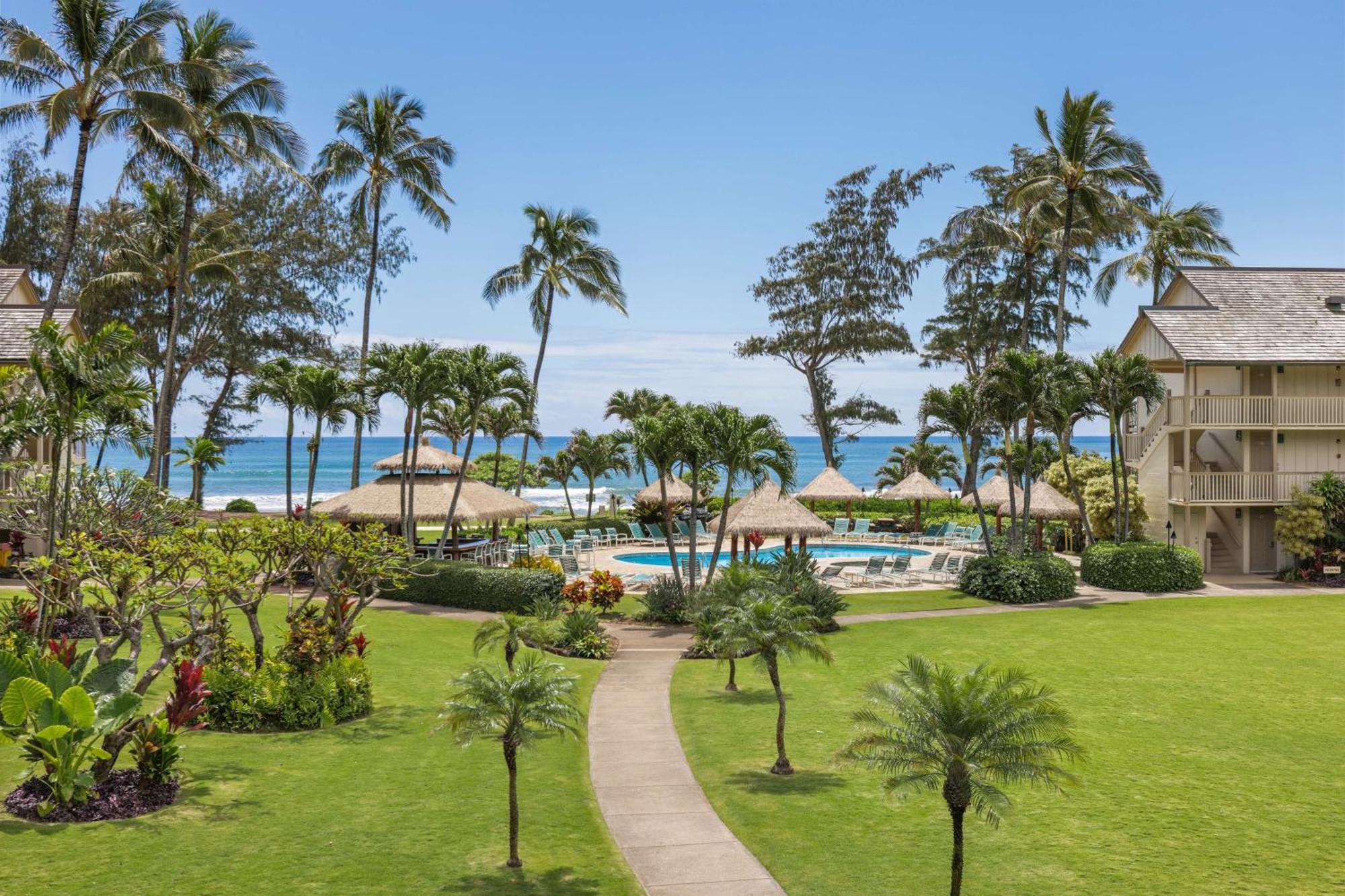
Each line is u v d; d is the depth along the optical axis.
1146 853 11.77
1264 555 38.12
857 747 10.28
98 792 12.39
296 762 14.65
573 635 24.17
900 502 59.84
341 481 125.12
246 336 55.16
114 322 16.73
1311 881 10.97
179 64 30.67
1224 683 20.25
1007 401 33.84
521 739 11.25
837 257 67.69
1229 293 40.50
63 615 21.36
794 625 15.17
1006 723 9.92
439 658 22.33
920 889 10.86
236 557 15.90
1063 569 32.19
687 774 14.80
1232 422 36.38
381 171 43.50
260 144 35.59
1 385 20.22
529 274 50.72
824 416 71.31
